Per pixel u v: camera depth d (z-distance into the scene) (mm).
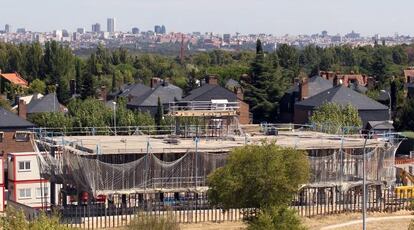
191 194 101062
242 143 104188
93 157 94688
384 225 95562
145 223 72625
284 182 87688
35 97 190750
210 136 112500
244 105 174250
